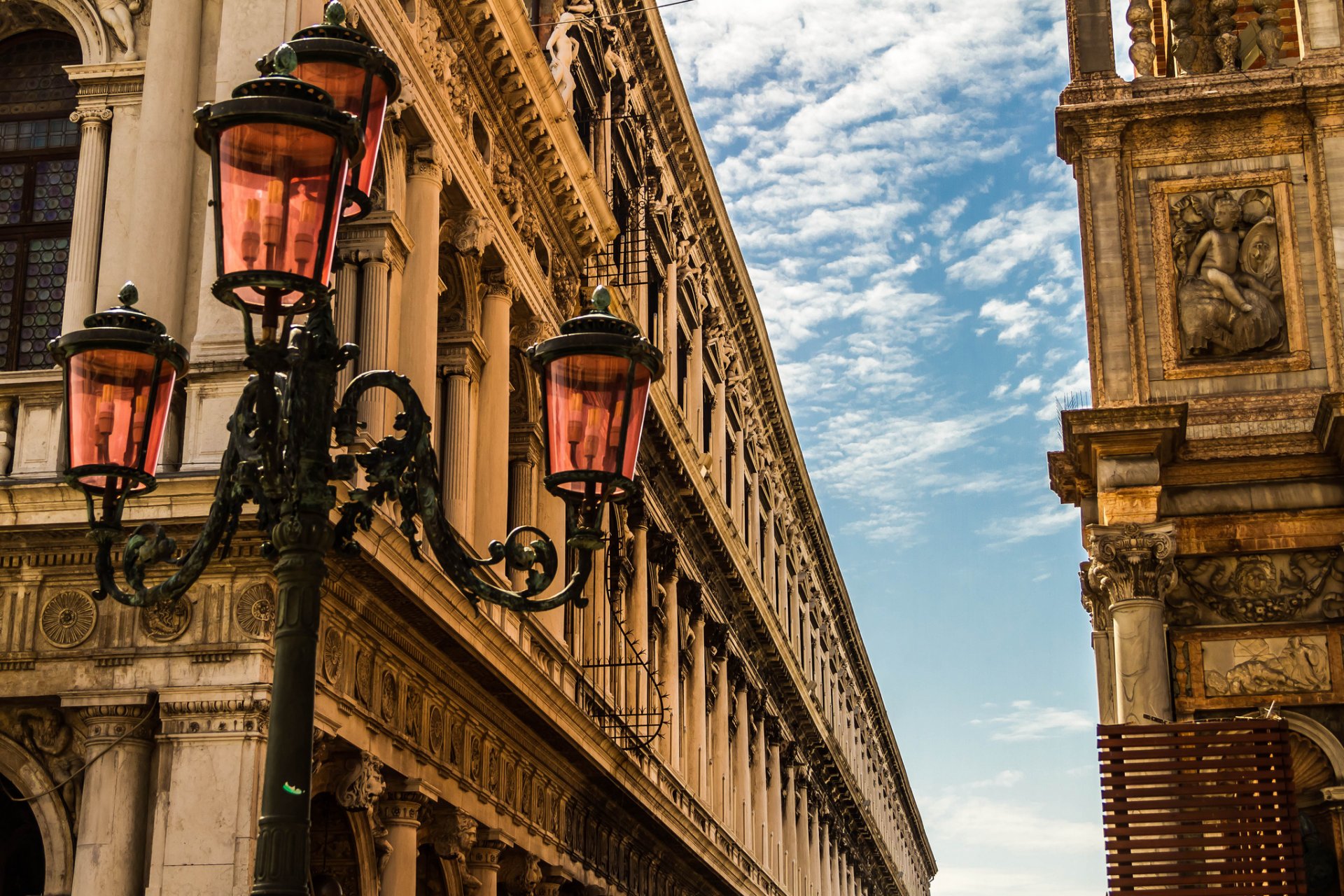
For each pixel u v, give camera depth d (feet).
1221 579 79.30
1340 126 82.12
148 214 75.15
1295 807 71.05
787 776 229.04
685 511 163.63
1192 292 82.02
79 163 78.89
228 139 34.55
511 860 104.12
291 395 36.50
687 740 162.40
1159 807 71.72
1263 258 82.28
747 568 194.08
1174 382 81.20
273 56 36.63
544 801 110.42
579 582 40.50
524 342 113.19
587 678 125.70
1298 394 80.02
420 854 94.53
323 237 34.86
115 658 68.23
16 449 74.13
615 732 128.06
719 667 179.11
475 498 101.76
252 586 68.39
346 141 35.22
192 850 65.46
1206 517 79.30
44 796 68.85
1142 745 72.54
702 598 170.71
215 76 77.51
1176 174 83.71
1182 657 78.18
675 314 164.14
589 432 40.42
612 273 140.56
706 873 162.09
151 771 67.97
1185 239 83.05
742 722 191.52
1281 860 70.54
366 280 86.63
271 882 33.27
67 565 69.82
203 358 71.72
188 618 68.64
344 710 73.77
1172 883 70.74
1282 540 78.48
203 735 66.85
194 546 38.37
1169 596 79.36
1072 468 83.76
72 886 67.21
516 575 105.91
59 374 74.43
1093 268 82.74
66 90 82.79
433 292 90.12
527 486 115.65
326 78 39.86
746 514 206.59
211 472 68.18
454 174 95.35
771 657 210.59
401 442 40.04
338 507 69.21
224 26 76.79
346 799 75.36
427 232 90.33
